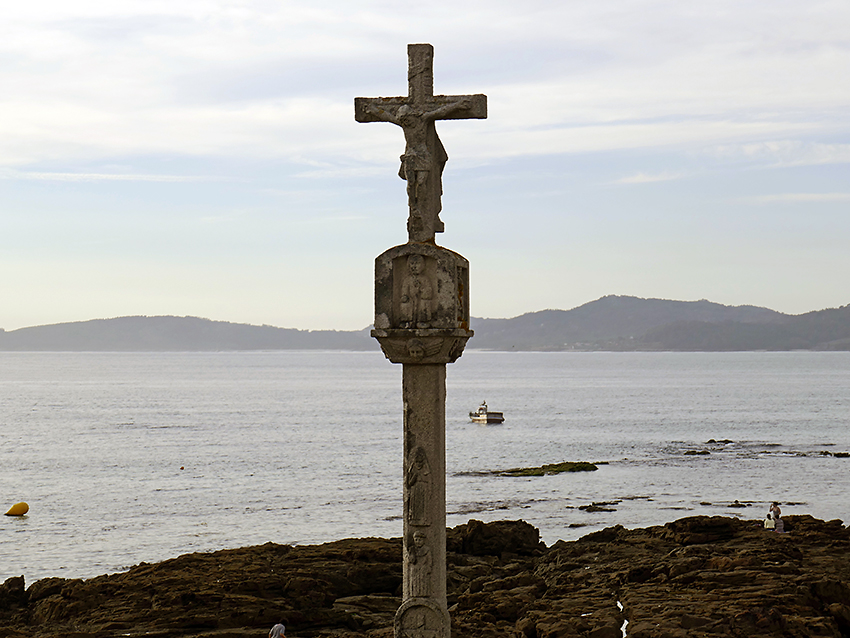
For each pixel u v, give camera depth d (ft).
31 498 256.11
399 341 54.90
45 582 106.83
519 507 238.27
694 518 136.98
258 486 276.82
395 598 102.94
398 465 324.19
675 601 90.43
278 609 92.73
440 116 55.62
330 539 196.85
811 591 92.79
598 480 288.10
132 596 97.09
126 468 319.68
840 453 354.13
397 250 54.70
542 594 105.09
